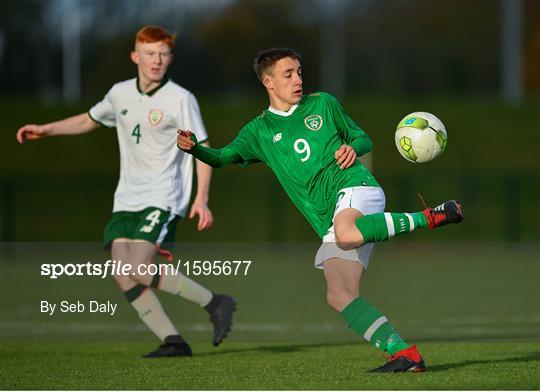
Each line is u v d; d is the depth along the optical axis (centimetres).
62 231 10150
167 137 3036
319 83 18688
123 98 3064
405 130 2473
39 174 11594
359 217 2331
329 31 18050
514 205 9188
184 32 18112
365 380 2280
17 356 3012
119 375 2516
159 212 2998
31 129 3114
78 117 3152
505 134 13050
